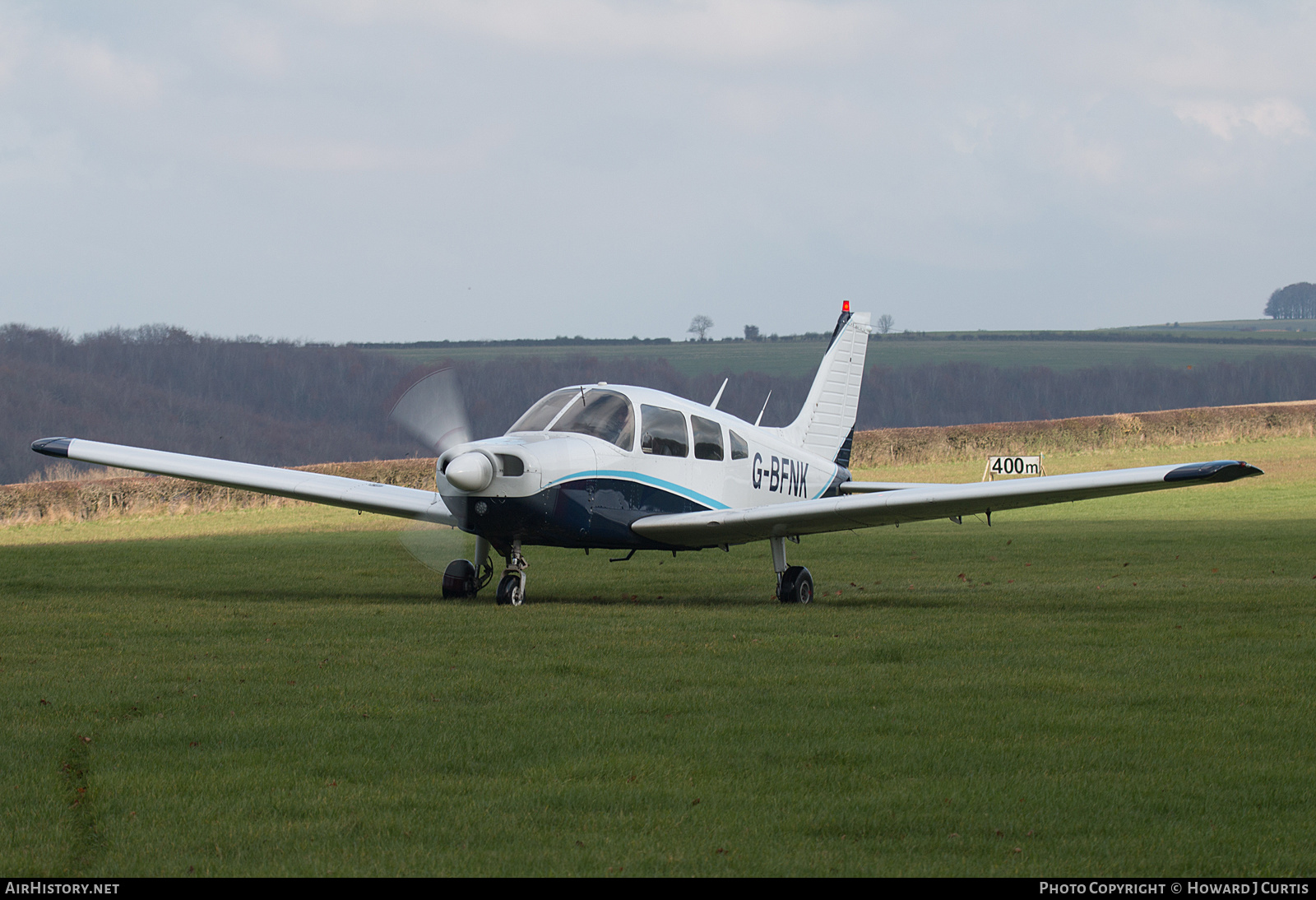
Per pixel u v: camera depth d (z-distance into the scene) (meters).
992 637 31.72
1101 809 16.53
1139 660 27.89
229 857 14.61
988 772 18.30
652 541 43.19
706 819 16.09
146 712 22.09
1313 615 36.28
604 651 29.16
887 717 21.81
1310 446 166.25
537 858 14.62
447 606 39.47
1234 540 73.81
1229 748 19.64
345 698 23.38
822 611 38.44
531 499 38.59
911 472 148.50
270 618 35.38
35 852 14.69
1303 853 14.84
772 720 21.58
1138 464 151.00
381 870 14.19
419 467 124.44
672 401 44.59
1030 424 168.88
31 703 22.70
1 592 43.91
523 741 19.98
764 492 49.31
